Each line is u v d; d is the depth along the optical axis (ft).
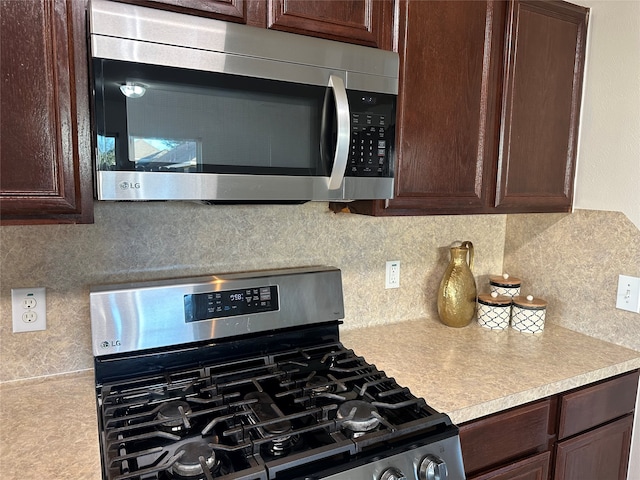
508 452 4.17
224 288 4.30
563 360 4.78
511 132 4.88
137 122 3.07
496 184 4.91
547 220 6.01
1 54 2.81
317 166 3.75
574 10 5.16
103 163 3.01
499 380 4.25
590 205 5.49
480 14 4.51
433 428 3.43
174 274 4.46
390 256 5.69
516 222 6.42
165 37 3.06
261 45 3.39
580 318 5.66
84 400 3.71
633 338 5.12
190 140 3.26
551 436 4.48
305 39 3.57
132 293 3.95
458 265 5.66
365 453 3.12
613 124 5.19
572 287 5.74
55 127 3.00
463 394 3.95
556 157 5.36
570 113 5.38
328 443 3.14
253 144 3.48
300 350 4.60
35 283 3.96
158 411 3.41
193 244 4.51
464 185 4.70
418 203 4.42
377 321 5.72
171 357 4.14
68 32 2.97
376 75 3.88
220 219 4.61
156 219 4.33
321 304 4.78
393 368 4.45
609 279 5.32
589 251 5.53
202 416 3.47
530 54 4.89
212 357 4.31
